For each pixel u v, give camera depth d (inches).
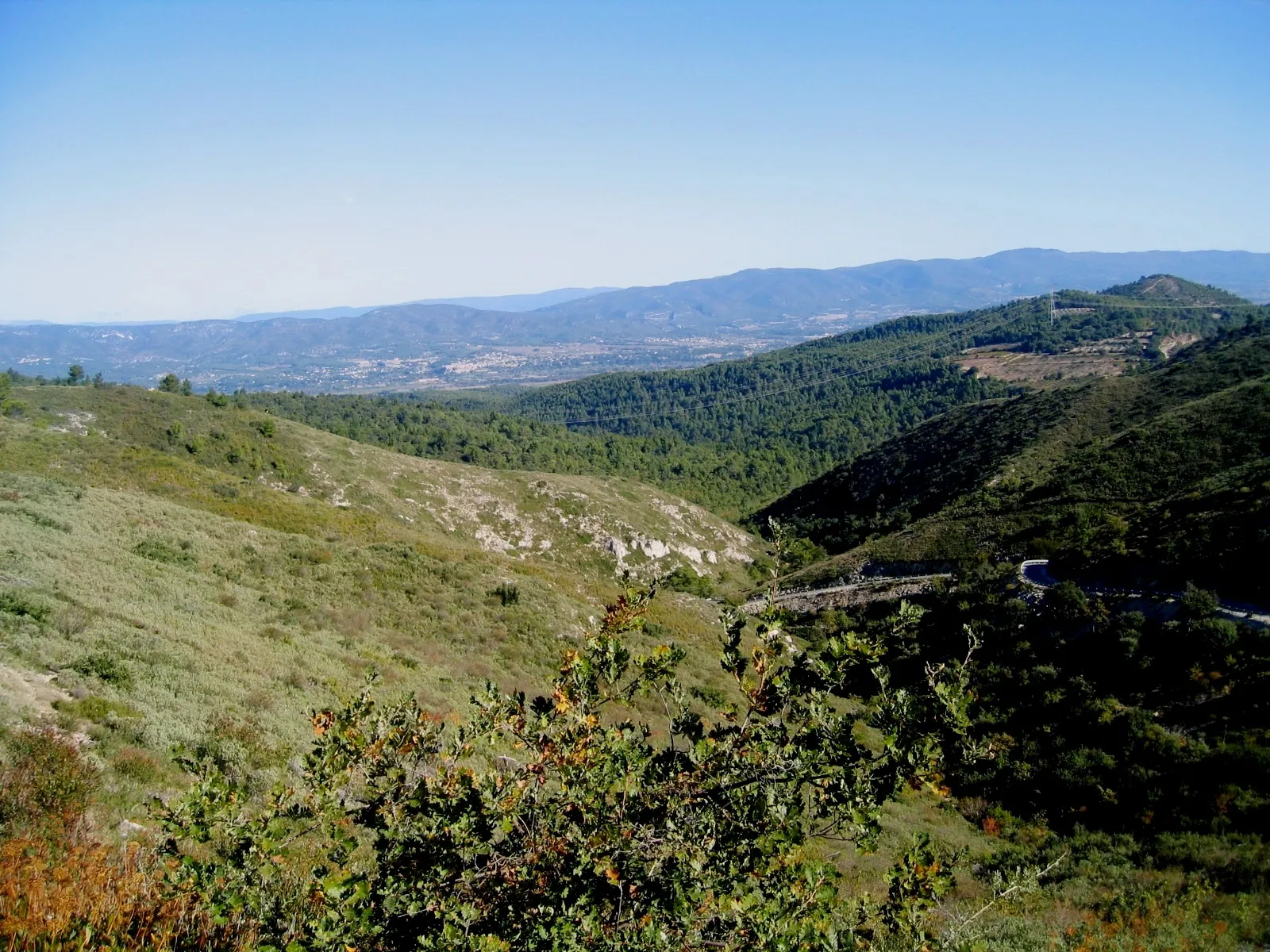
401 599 994.7
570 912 165.8
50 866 223.6
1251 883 481.4
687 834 183.0
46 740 327.3
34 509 865.5
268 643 658.2
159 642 543.8
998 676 1186.6
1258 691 844.6
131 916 201.8
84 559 722.8
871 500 3750.0
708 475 5615.2
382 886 180.1
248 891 186.7
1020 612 1348.4
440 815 191.5
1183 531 1344.7
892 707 194.2
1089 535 1614.2
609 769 193.0
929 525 2358.5
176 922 199.6
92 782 311.9
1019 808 811.4
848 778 190.5
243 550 1023.6
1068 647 1173.1
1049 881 517.3
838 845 544.4
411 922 179.0
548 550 3061.0
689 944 172.4
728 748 197.9
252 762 398.6
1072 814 761.6
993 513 2169.0
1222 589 1146.7
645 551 3176.7
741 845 185.3
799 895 186.9
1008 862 580.7
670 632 1249.4
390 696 594.2
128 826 289.6
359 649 745.0
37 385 3282.5
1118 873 542.9
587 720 206.4
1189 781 732.0
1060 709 1007.0
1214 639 957.2
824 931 187.2
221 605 746.8
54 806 279.1
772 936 173.2
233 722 442.3
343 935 164.1
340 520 1547.7
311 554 1083.3
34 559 656.4
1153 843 631.8
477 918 171.8
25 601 518.6
